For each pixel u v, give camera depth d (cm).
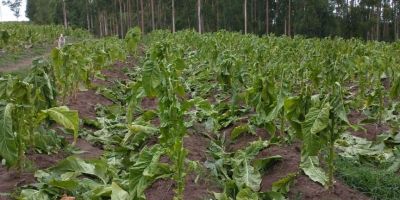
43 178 437
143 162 392
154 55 814
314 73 733
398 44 1346
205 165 507
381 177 471
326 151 527
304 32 3931
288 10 4419
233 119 680
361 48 1185
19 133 431
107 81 1097
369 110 734
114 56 1284
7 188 421
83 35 3422
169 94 420
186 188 450
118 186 400
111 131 674
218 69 879
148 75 463
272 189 456
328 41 1331
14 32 2027
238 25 4516
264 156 527
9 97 418
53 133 544
